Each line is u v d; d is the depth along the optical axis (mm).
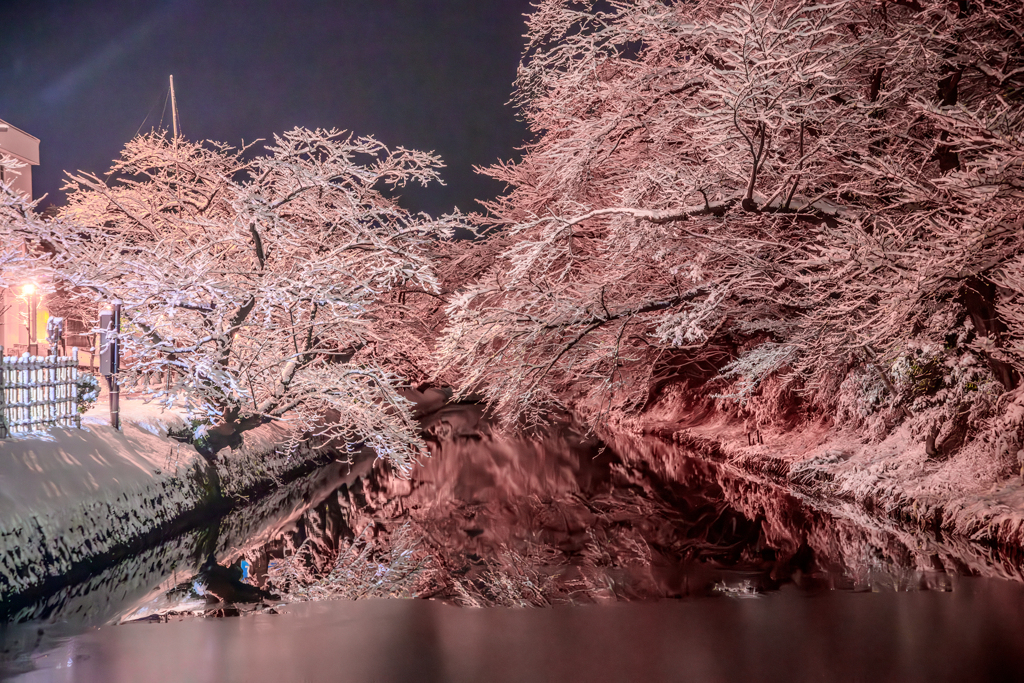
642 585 8133
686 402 25625
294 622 6934
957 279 10383
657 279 17656
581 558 9344
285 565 9227
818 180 14805
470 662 5719
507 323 15242
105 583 8438
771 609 7164
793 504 12828
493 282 15953
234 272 13438
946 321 12930
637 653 5895
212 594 7973
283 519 11969
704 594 7754
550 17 16016
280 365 14398
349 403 14352
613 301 17328
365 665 5688
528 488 14633
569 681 5293
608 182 19266
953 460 11961
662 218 14195
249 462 14172
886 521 11484
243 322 13273
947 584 8016
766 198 14609
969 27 13078
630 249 14852
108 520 9203
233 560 9492
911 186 10602
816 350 13445
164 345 12453
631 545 10008
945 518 10773
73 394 10789
